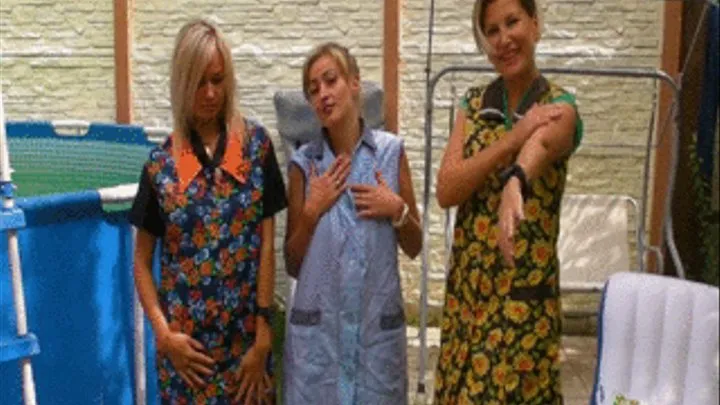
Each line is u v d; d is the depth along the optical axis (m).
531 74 2.24
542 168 2.11
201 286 2.38
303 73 2.53
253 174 2.41
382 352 2.49
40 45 5.16
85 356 2.93
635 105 4.78
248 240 2.41
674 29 4.66
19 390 2.81
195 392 2.42
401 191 2.56
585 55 4.79
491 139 2.25
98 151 4.41
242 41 5.03
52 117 5.21
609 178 4.85
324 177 2.47
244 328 2.44
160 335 2.40
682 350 2.32
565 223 4.50
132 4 5.07
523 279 2.20
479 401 2.23
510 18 2.17
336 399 2.48
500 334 2.21
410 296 5.04
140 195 2.41
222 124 2.41
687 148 4.68
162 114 5.13
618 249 4.45
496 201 2.21
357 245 2.46
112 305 2.99
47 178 4.44
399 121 4.96
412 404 3.87
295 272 2.59
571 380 4.20
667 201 3.52
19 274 2.57
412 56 4.92
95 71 5.15
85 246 2.88
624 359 2.44
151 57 5.09
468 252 2.27
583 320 4.89
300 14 4.98
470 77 4.89
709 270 4.25
